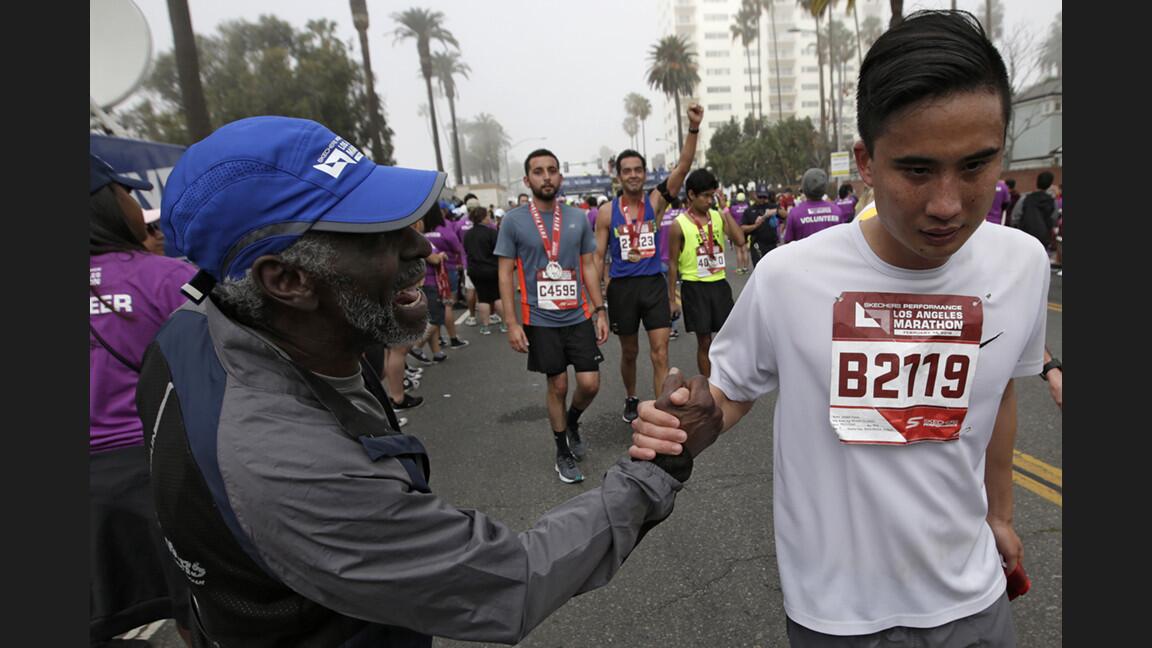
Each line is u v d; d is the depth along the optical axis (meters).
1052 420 4.09
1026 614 2.27
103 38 4.02
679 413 1.09
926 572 1.20
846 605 1.22
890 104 0.93
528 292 3.79
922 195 0.95
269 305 0.95
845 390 1.18
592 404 5.29
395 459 0.95
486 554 0.89
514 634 0.90
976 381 1.18
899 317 1.16
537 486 3.73
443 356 7.50
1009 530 1.41
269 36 20.98
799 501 1.25
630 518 1.02
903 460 1.18
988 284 1.16
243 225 0.87
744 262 13.85
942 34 0.92
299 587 0.87
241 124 0.92
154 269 1.85
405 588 0.86
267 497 0.83
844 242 1.19
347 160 0.94
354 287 0.93
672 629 2.34
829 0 19.28
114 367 1.79
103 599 1.78
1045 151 26.53
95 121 4.07
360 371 1.14
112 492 1.78
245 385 0.91
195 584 0.96
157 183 4.63
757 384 1.33
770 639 2.26
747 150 47.25
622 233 4.42
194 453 0.87
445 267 7.85
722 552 2.81
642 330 8.77
